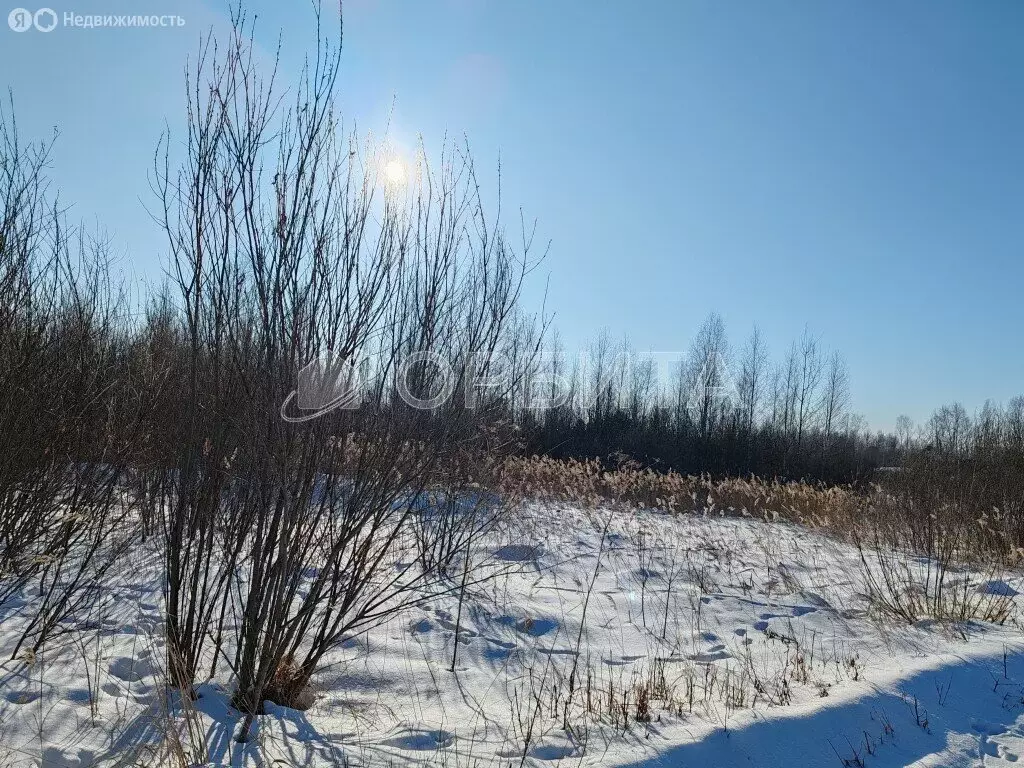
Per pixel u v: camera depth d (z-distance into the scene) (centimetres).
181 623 390
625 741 356
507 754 340
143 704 360
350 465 390
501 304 458
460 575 671
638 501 1355
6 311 469
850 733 388
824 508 1242
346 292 376
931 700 440
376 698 414
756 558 921
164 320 657
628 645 552
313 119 378
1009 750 391
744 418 3167
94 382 549
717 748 357
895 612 646
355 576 404
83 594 491
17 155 488
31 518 494
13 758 304
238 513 400
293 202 371
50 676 385
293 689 390
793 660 521
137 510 609
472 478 708
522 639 545
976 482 1071
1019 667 499
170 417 447
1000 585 752
